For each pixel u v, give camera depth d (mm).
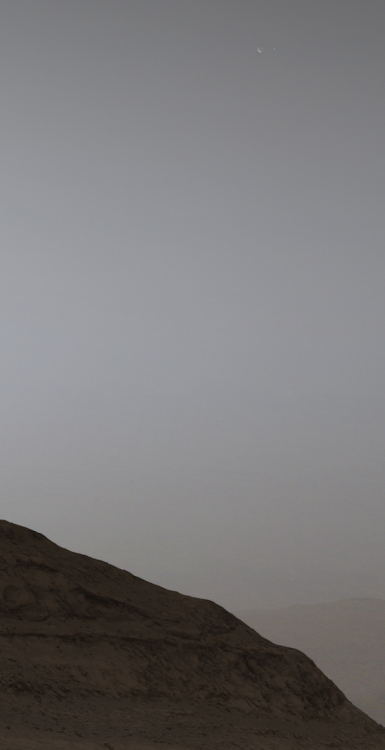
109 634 22266
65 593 22875
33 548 24422
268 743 20625
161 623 24609
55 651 20484
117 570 27219
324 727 25359
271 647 28109
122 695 20359
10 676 17844
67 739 15172
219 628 26844
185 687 22734
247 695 24297
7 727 14719
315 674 28141
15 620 20953
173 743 17547
